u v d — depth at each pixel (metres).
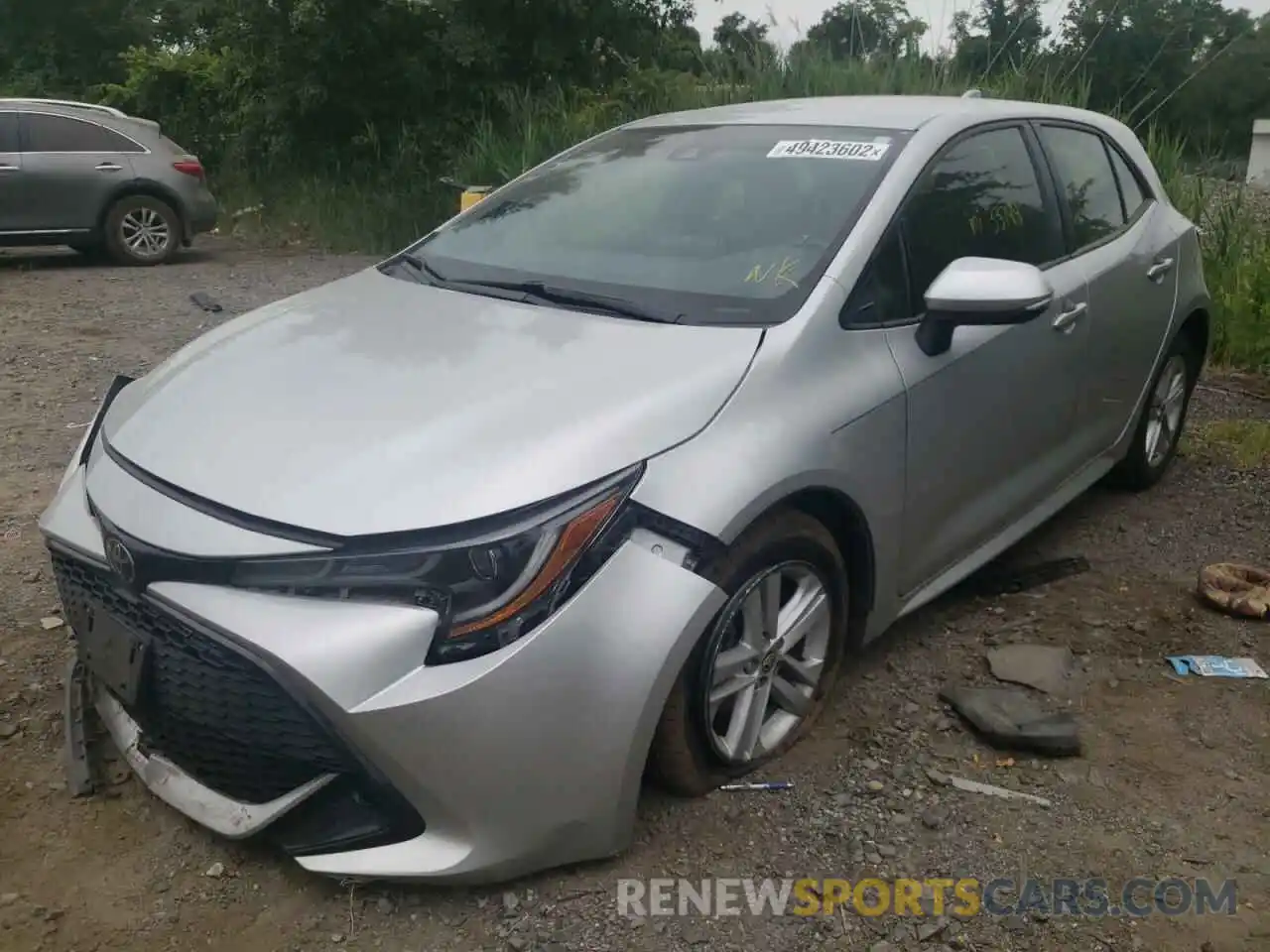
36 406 6.21
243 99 15.73
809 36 11.28
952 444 3.37
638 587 2.45
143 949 2.43
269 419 2.64
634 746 2.48
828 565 3.01
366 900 2.56
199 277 11.20
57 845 2.72
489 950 2.43
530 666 2.33
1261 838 2.85
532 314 3.12
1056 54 10.02
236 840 2.53
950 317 3.07
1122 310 4.29
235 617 2.32
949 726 3.28
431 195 13.46
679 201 3.56
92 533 2.64
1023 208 3.87
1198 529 4.73
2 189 11.16
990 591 4.14
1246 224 8.12
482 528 2.32
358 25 14.02
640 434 2.55
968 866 2.72
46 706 3.26
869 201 3.29
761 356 2.83
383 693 2.27
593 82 15.05
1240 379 7.11
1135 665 3.65
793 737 3.09
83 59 21.58
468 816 2.38
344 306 3.38
